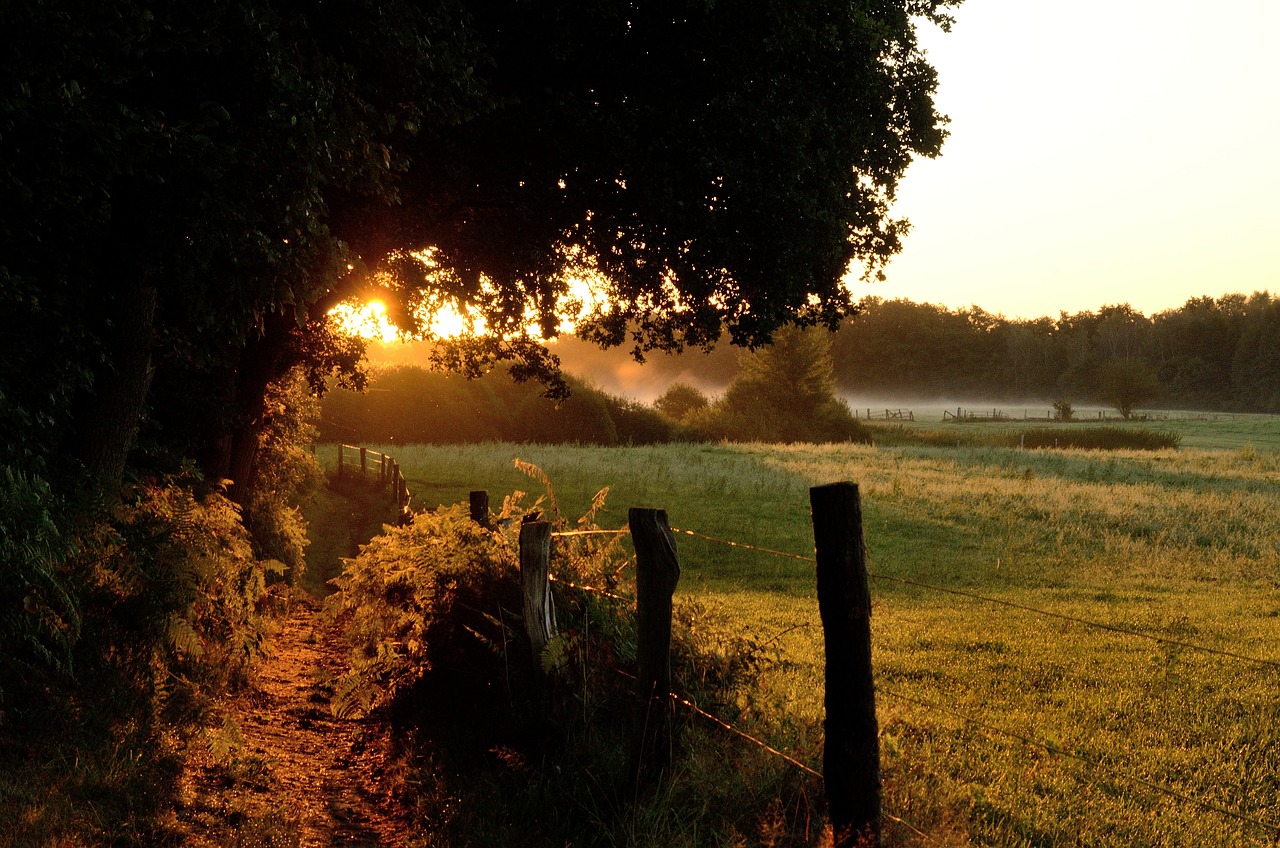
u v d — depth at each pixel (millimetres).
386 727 7176
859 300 15383
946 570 16719
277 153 7406
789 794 4645
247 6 6852
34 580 5184
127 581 6305
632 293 14938
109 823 4219
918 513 22875
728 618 7168
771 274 12641
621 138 11422
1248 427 81812
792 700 7035
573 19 11281
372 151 8352
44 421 7402
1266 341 160125
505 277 13883
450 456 36781
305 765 6355
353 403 52406
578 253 14758
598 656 6066
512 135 12062
